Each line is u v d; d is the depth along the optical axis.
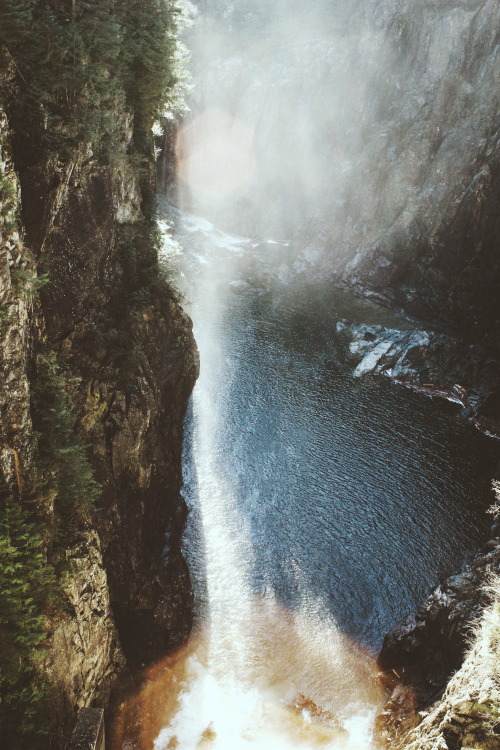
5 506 15.60
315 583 29.19
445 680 21.83
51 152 18.66
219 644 25.58
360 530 32.56
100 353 23.31
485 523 33.31
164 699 22.47
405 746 18.86
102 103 22.52
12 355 15.70
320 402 44.78
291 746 21.52
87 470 18.73
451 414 44.69
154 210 32.62
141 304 27.81
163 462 29.31
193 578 28.48
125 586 23.31
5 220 15.17
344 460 38.16
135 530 24.89
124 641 22.92
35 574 15.54
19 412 16.08
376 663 25.42
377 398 46.16
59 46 18.09
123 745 20.19
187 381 35.31
